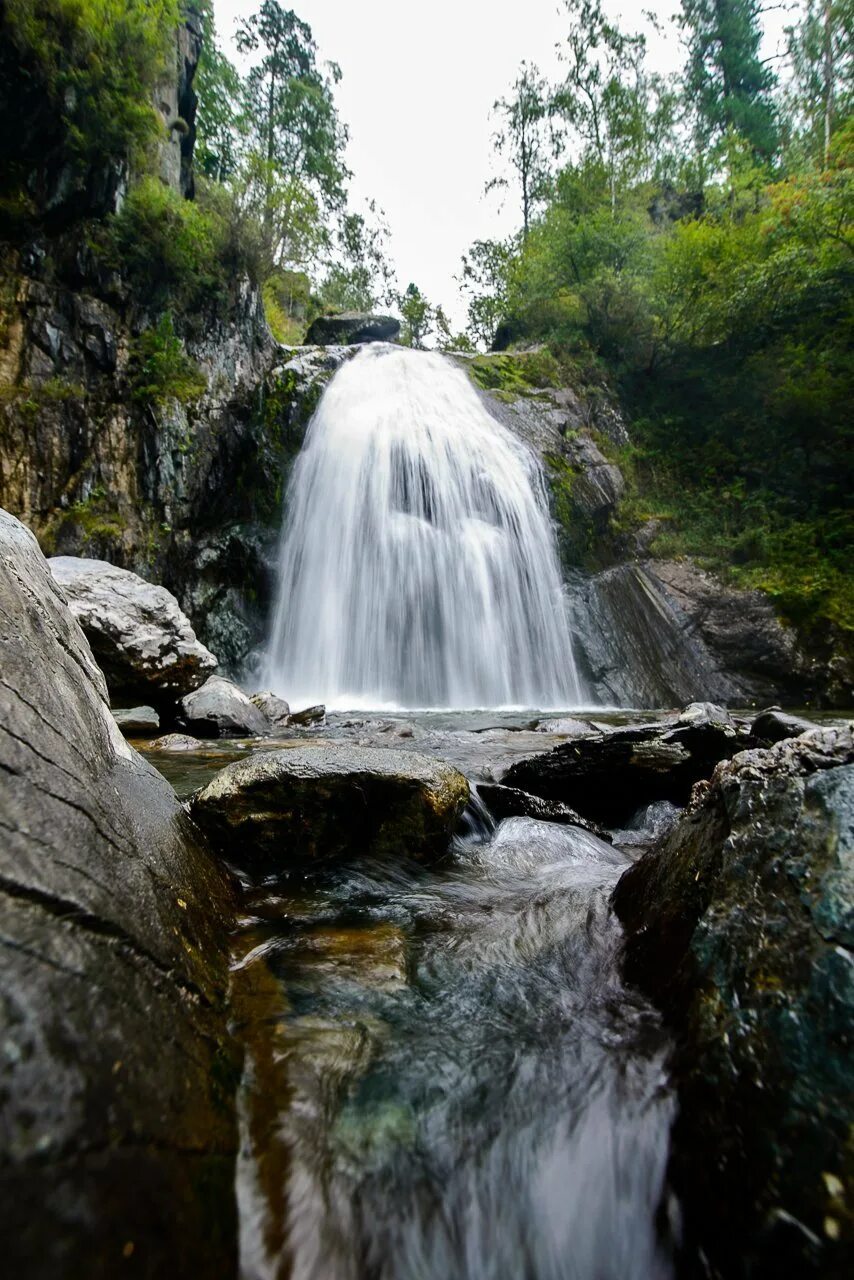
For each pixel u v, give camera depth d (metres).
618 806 5.11
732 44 37.16
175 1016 1.50
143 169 16.53
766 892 1.77
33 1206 0.85
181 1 20.45
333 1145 1.46
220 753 6.46
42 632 2.39
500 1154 1.51
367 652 14.63
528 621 15.45
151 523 14.86
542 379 21.23
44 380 14.16
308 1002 2.08
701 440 21.42
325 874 3.37
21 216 14.43
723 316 20.59
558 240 25.36
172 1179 1.08
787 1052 1.39
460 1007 2.12
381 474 15.49
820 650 15.60
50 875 1.43
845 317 19.64
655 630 16.16
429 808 3.64
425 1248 1.31
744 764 2.22
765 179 28.55
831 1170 1.17
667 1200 1.39
